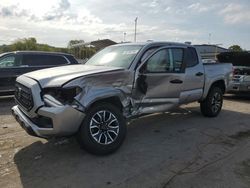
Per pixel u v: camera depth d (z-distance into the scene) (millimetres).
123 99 4719
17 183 3598
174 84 5660
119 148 4812
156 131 5879
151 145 5016
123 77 4688
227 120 6953
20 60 9914
